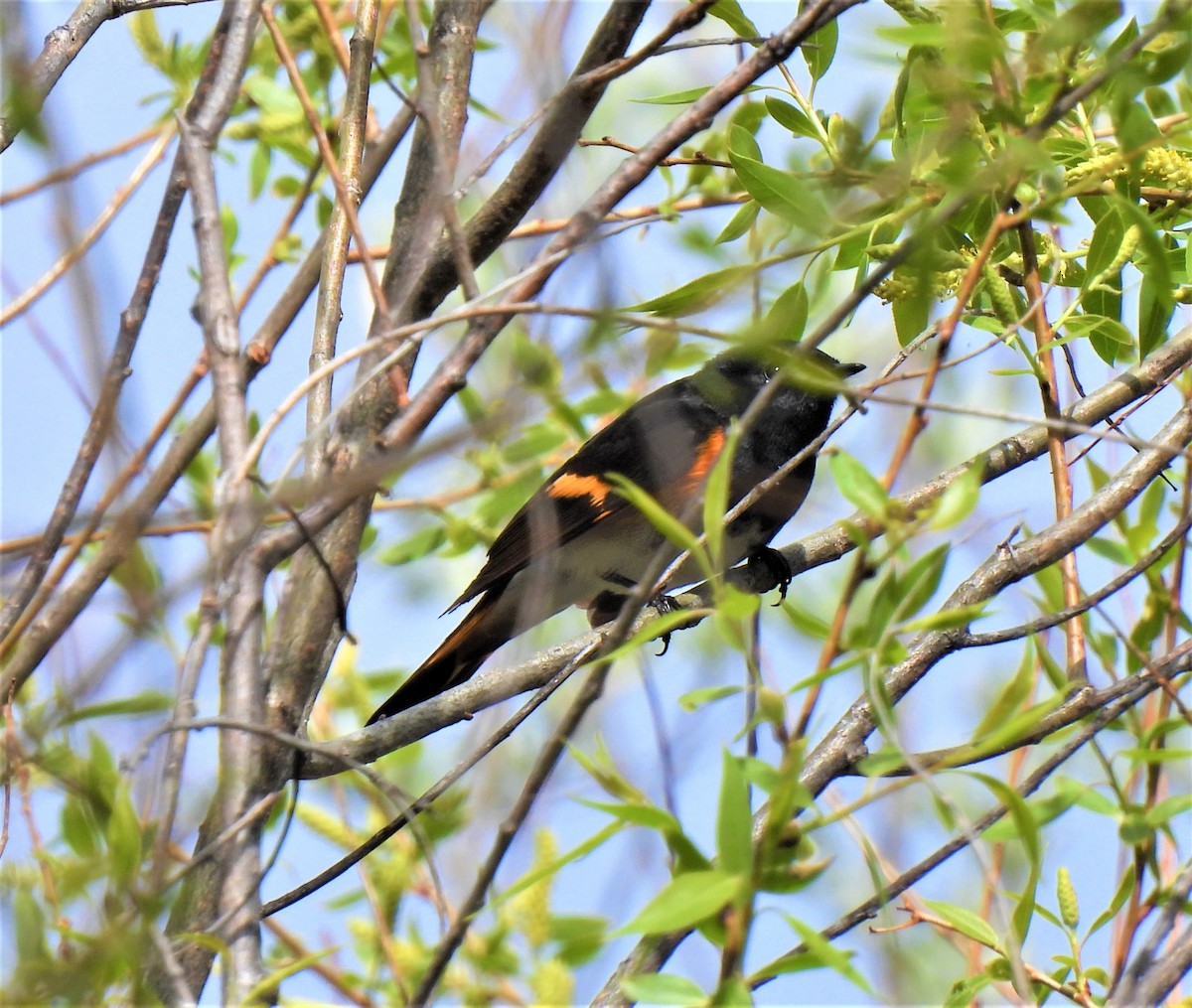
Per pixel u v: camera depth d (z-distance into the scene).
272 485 4.05
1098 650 5.83
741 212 6.85
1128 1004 3.94
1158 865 4.92
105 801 4.24
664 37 4.89
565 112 5.13
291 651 4.94
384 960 5.24
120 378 3.92
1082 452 6.05
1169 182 6.14
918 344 5.80
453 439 3.52
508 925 5.00
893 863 4.97
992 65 4.90
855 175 5.22
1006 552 5.66
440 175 4.47
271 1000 3.98
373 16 5.72
